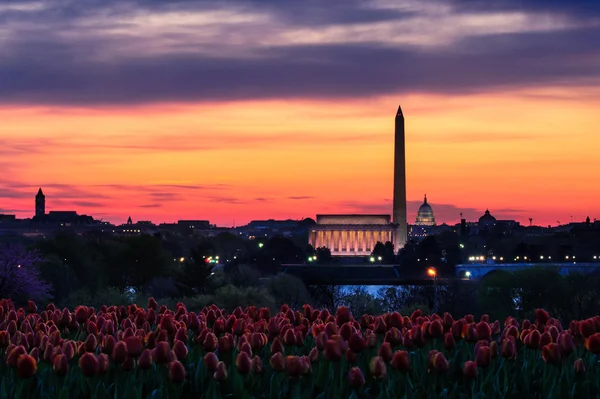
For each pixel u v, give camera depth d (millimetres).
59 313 37719
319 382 28188
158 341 31641
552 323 34938
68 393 26875
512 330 32781
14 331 33406
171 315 36250
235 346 32438
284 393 27484
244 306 130250
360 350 28844
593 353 29703
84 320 36250
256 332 31406
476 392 27703
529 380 28906
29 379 27719
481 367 28625
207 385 28000
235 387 27766
